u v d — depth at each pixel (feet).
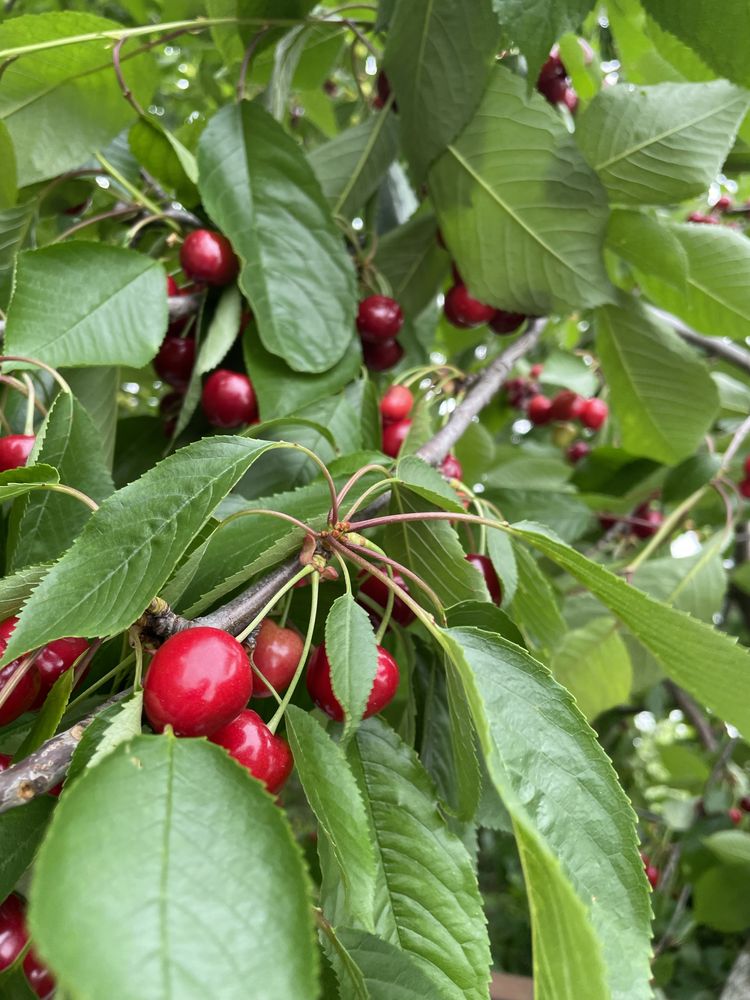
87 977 0.24
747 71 0.67
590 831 0.42
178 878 0.28
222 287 0.87
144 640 0.44
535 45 0.63
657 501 1.70
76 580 0.42
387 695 0.50
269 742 0.43
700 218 1.33
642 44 1.03
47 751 0.36
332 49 1.22
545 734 0.44
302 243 0.86
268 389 0.82
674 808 1.89
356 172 1.10
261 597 0.47
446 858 0.49
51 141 0.91
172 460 0.46
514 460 1.55
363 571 0.62
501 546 0.65
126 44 0.89
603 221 0.89
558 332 1.95
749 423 1.24
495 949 2.71
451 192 0.93
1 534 0.71
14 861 0.41
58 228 1.19
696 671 0.50
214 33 1.03
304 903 0.28
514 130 0.87
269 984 0.26
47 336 0.69
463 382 1.01
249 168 0.85
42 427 0.56
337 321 0.86
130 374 1.02
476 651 0.46
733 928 1.47
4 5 1.39
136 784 0.30
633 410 1.17
